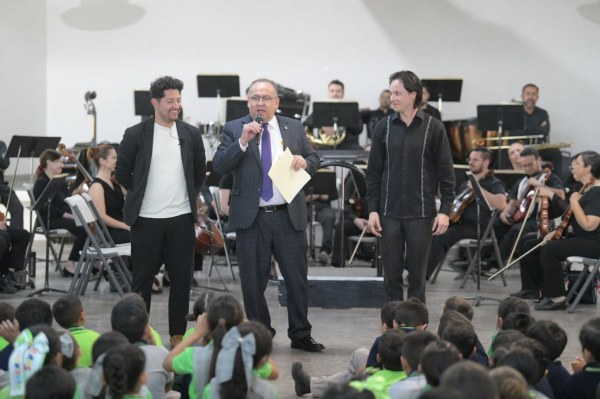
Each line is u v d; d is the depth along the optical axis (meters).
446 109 14.67
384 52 14.73
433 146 6.34
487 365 4.35
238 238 6.23
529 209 9.20
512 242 10.10
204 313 4.28
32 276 9.72
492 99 14.67
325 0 14.75
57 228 9.68
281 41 14.79
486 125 12.46
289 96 12.83
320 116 11.84
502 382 3.22
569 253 8.32
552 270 8.39
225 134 6.28
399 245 6.39
